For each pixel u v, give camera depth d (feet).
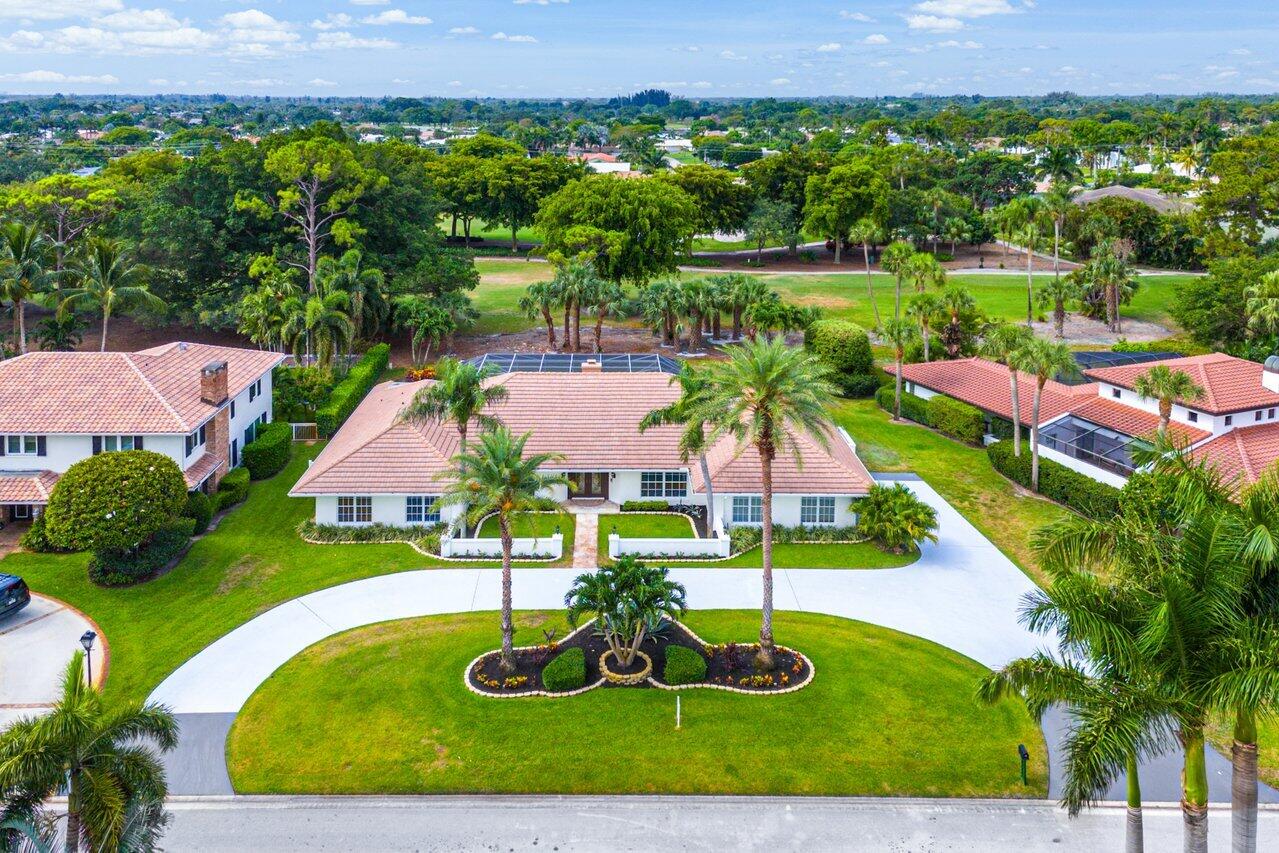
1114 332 303.89
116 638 121.29
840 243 456.86
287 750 98.84
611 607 108.99
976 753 99.19
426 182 330.13
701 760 97.71
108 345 273.54
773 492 154.81
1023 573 142.92
